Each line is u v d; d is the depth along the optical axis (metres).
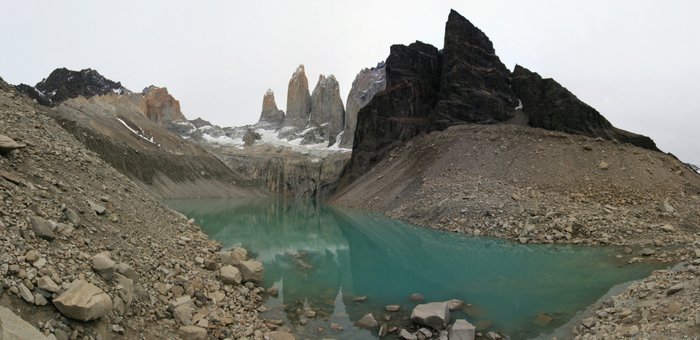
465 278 20.75
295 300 16.45
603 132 59.62
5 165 12.43
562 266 22.30
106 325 8.59
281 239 34.72
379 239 33.72
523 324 14.12
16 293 7.56
